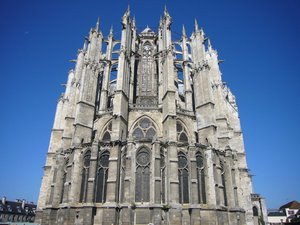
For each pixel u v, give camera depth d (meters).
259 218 57.62
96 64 52.44
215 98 53.19
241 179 52.38
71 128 48.69
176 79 56.91
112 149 39.59
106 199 36.47
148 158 39.38
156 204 35.34
